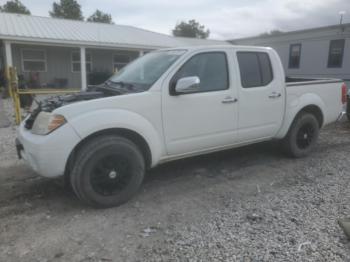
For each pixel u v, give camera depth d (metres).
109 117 3.22
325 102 5.29
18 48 15.75
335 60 17.97
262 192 3.79
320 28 18.27
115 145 3.29
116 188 3.44
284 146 5.08
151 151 3.57
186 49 3.95
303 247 2.62
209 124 3.95
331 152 5.53
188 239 2.76
